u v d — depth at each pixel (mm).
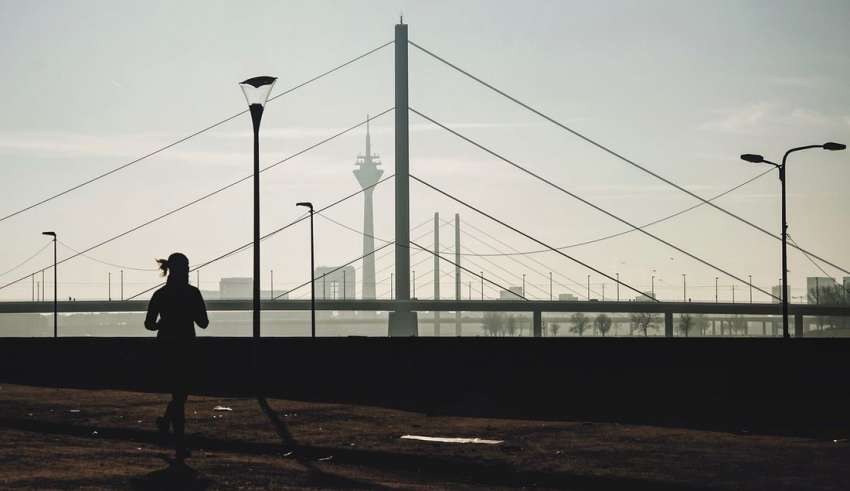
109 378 31969
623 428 16156
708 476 11328
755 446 13773
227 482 10695
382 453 13398
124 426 16422
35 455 12461
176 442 12727
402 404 22625
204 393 25766
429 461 12898
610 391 25312
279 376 29156
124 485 10234
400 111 121750
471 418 18047
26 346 35312
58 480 10414
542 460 12641
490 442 14320
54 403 20656
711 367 25438
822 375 24484
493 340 27938
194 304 12945
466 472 12406
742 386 24922
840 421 19266
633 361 26266
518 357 27500
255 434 15438
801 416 20297
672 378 25609
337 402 23047
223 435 15344
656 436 14992
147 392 25234
